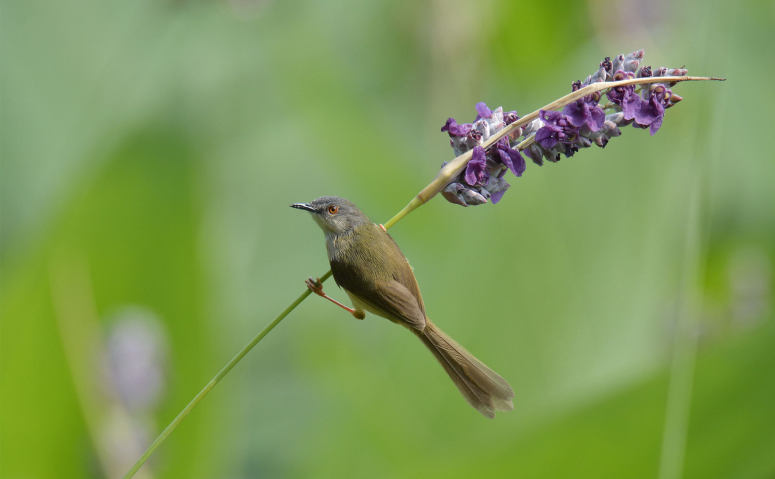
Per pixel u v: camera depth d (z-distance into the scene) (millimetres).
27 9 6258
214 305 5988
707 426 5820
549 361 5996
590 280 6004
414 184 6508
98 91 6371
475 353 6004
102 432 5926
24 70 6223
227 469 6023
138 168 6012
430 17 7129
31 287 5949
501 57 7184
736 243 6379
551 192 6008
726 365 5812
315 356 6113
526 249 6008
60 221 5988
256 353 6266
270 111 7227
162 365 5945
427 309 6012
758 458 5816
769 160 6586
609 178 6008
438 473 5836
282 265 6977
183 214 6004
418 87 7547
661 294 6008
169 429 5730
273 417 6145
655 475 5824
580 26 7027
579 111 5695
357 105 6633
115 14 6637
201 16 7047
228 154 6992
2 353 5934
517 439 5816
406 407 6023
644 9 6605
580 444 5824
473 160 5707
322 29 7453
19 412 5938
